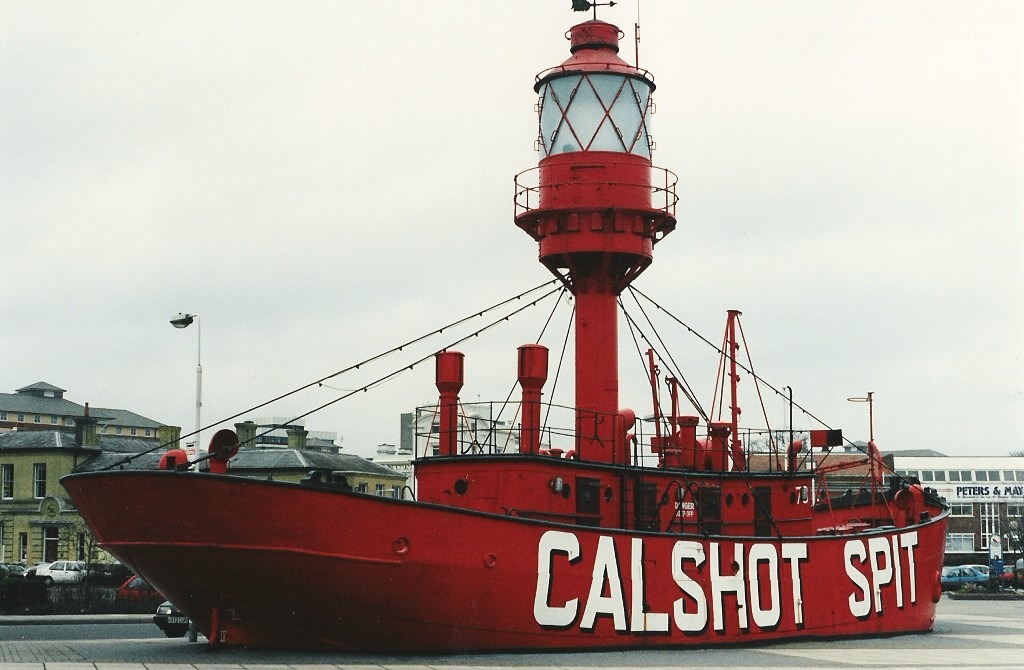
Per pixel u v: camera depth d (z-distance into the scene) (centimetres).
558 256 2700
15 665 2009
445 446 2538
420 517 2159
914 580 3133
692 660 2291
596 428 2681
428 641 2209
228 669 1964
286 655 2188
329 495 2067
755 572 2684
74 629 3578
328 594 2103
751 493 2889
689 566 2553
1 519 6875
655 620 2478
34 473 6894
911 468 9562
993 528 9444
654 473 2684
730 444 3091
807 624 2786
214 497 2000
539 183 2723
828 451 3291
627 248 2659
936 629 3328
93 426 7056
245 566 2050
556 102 2722
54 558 6788
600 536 2405
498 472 2441
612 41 2789
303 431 6556
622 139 2694
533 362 2481
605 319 2722
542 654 2291
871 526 3381
